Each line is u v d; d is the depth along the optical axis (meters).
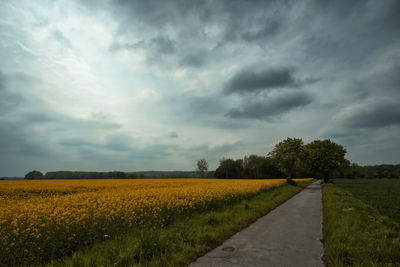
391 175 119.88
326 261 5.21
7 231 5.63
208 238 6.63
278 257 5.47
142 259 5.07
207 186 20.00
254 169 99.38
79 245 6.16
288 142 43.16
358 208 12.04
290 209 13.00
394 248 5.52
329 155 49.53
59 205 9.65
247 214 10.42
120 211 8.28
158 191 14.85
